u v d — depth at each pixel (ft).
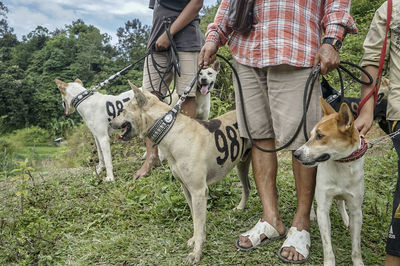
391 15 7.52
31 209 12.25
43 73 141.79
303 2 8.64
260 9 8.82
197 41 13.87
